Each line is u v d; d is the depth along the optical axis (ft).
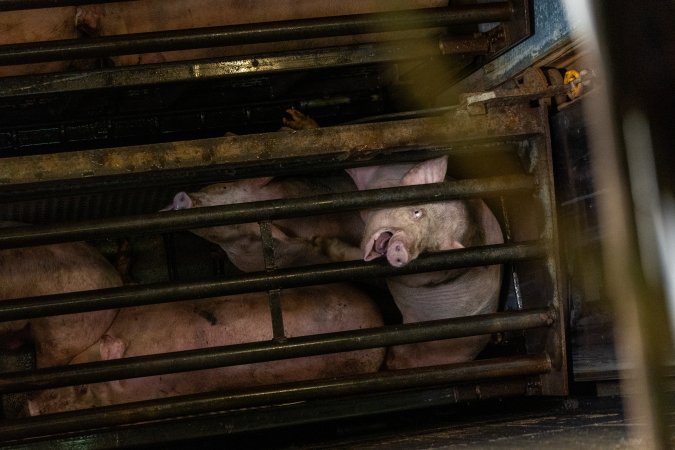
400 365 12.37
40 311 9.83
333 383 10.32
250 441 12.71
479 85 13.01
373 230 10.18
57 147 13.58
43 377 9.82
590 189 10.28
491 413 12.37
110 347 11.25
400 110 14.71
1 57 10.37
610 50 1.80
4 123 13.04
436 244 10.61
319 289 12.21
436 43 12.18
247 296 11.99
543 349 11.09
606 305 10.05
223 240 11.69
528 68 11.09
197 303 11.92
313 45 12.64
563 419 9.49
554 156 11.16
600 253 10.12
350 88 14.34
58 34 11.64
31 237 9.82
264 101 14.15
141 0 11.52
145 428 10.78
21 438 9.82
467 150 10.96
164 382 11.60
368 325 12.19
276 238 11.69
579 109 10.48
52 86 10.93
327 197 10.23
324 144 10.48
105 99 12.92
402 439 10.09
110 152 10.06
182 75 11.16
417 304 11.93
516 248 10.73
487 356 13.16
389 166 11.40
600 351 10.26
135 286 10.03
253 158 10.31
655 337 1.78
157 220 10.03
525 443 7.59
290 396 10.23
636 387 1.96
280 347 10.18
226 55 12.46
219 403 10.13
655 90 1.75
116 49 10.62
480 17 11.29
